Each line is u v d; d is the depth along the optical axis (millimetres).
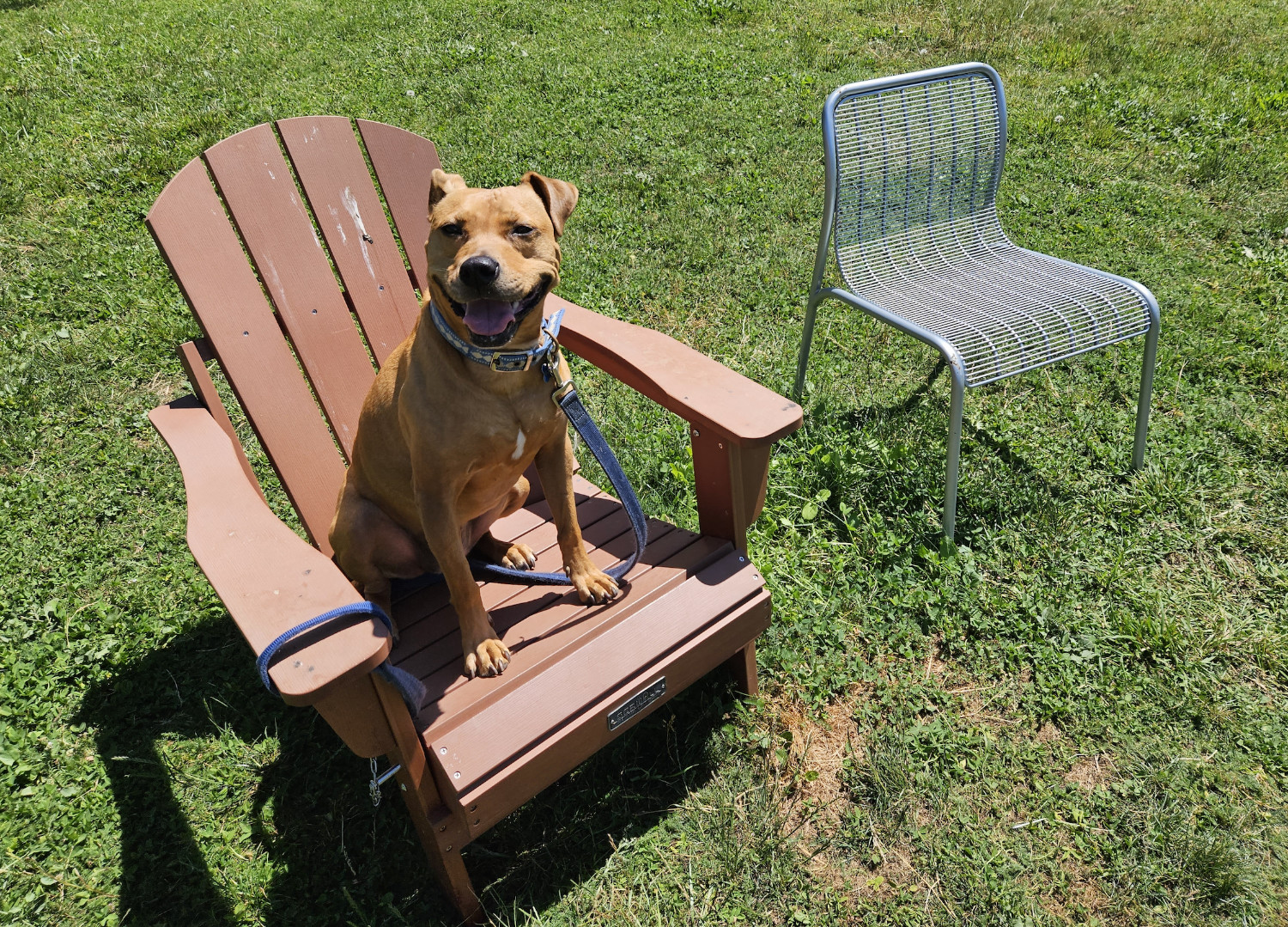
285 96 6207
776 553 2891
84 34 7637
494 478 2064
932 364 3789
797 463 3264
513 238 1915
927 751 2316
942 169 3488
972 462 3262
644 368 2219
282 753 2348
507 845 2154
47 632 2684
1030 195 4980
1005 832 2145
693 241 4578
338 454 2744
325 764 2314
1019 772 2268
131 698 2494
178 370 3818
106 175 5176
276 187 2418
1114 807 2174
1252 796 2189
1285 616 2658
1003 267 3412
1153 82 6434
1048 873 2061
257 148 2391
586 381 3727
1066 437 3383
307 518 2414
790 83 6363
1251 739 2307
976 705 2455
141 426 3523
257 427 2336
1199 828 2127
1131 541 2920
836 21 7645
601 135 5633
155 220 2199
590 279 4301
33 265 4434
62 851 2125
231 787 2270
